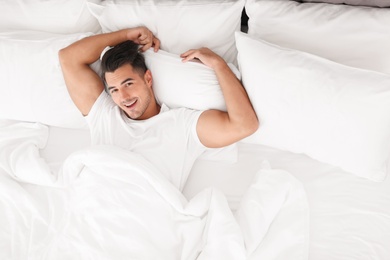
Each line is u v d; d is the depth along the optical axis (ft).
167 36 4.57
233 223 3.65
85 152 4.04
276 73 3.91
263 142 4.48
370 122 3.66
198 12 4.42
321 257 3.69
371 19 3.84
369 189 4.05
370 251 3.68
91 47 4.52
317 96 3.79
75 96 4.61
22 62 4.76
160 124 4.47
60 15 4.85
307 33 4.08
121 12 4.64
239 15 4.42
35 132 4.88
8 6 4.93
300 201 3.88
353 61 4.00
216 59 4.25
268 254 3.62
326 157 4.11
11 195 4.25
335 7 4.03
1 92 4.87
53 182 4.33
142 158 4.10
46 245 3.89
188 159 4.40
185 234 3.76
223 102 4.35
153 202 3.86
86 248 3.73
